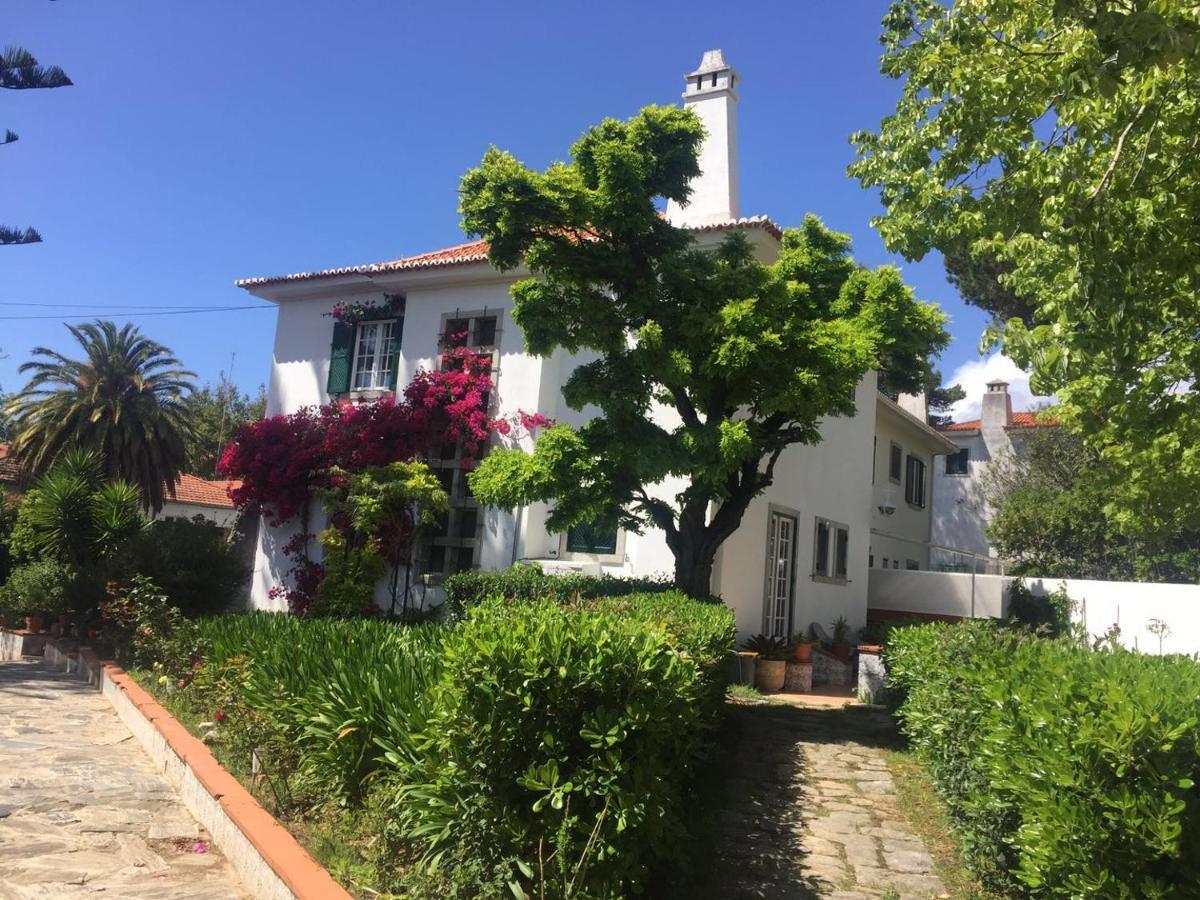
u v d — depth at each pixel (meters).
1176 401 7.30
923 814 6.92
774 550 15.48
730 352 9.48
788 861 5.73
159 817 6.14
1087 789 3.66
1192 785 3.41
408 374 17.36
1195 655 6.79
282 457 17.50
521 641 4.06
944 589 20.66
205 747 6.91
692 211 16.06
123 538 16.53
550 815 3.85
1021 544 24.42
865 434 20.56
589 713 3.98
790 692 13.48
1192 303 6.66
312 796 5.58
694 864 5.34
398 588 16.17
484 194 9.91
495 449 10.95
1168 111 6.21
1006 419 35.28
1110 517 13.27
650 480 10.09
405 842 4.39
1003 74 7.13
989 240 8.28
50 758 7.68
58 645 14.94
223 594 15.12
